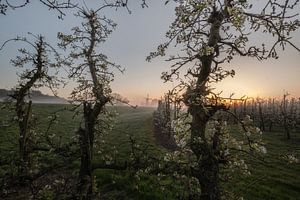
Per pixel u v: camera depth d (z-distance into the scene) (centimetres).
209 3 900
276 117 8819
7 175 1196
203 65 1225
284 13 468
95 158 3008
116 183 2770
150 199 2406
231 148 1265
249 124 1232
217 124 1260
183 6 987
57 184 1326
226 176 1408
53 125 6050
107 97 1823
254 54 1179
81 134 1641
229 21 1087
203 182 1188
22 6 420
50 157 2634
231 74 1198
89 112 1767
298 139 6391
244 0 941
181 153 1289
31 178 1231
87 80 2042
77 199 1249
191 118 1237
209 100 1201
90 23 2041
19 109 2439
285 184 3234
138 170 1461
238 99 1200
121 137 5516
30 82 2484
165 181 2712
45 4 422
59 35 2083
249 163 3947
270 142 5944
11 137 4481
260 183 3148
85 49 2083
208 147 1209
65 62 2102
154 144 4969
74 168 2838
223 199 1359
